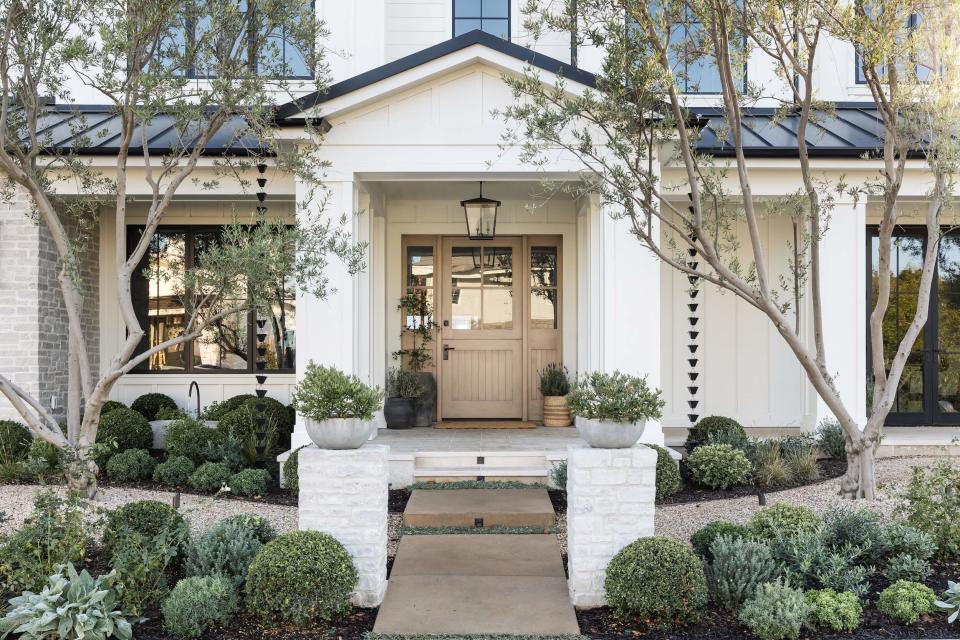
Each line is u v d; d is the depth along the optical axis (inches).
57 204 348.5
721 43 218.2
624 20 228.4
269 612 164.7
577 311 398.0
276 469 308.5
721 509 252.1
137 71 243.6
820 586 178.5
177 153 274.2
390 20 397.7
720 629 164.1
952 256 389.1
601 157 294.7
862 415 329.7
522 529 234.2
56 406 352.8
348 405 181.8
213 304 248.1
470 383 411.5
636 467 179.6
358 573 178.9
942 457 321.1
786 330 242.5
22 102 273.4
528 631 162.9
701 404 392.2
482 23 397.4
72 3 253.3
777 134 340.8
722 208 276.2
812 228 254.7
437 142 299.1
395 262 402.3
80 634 150.3
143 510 196.4
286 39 278.7
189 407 394.3
